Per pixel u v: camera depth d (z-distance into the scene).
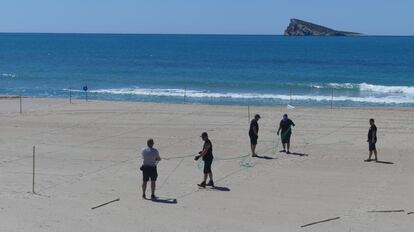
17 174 17.69
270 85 50.94
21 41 198.50
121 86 51.38
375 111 31.45
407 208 14.05
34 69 73.12
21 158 20.12
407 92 45.47
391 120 28.34
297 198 15.08
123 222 12.91
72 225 12.64
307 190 15.91
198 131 25.55
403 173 17.98
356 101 39.47
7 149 21.67
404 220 13.09
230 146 22.36
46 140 23.50
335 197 15.16
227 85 51.50
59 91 46.72
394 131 25.42
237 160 19.94
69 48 144.62
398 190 15.87
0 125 27.08
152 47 152.75
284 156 20.61
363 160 19.95
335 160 19.97
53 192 15.51
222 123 27.50
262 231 12.38
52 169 18.45
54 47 150.38
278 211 13.88
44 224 12.66
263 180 17.11
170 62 91.88
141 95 43.28
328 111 31.39
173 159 20.05
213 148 22.00
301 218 13.30
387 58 104.06
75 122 27.94
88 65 82.88
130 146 22.33
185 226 12.69
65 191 15.63
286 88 48.97
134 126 26.81
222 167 18.86
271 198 15.08
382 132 25.20
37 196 15.04
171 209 14.01
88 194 15.32
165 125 27.05
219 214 13.62
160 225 12.74
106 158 20.22
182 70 73.25
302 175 17.77
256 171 18.28
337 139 23.72
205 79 58.56
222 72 69.62
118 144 22.72
